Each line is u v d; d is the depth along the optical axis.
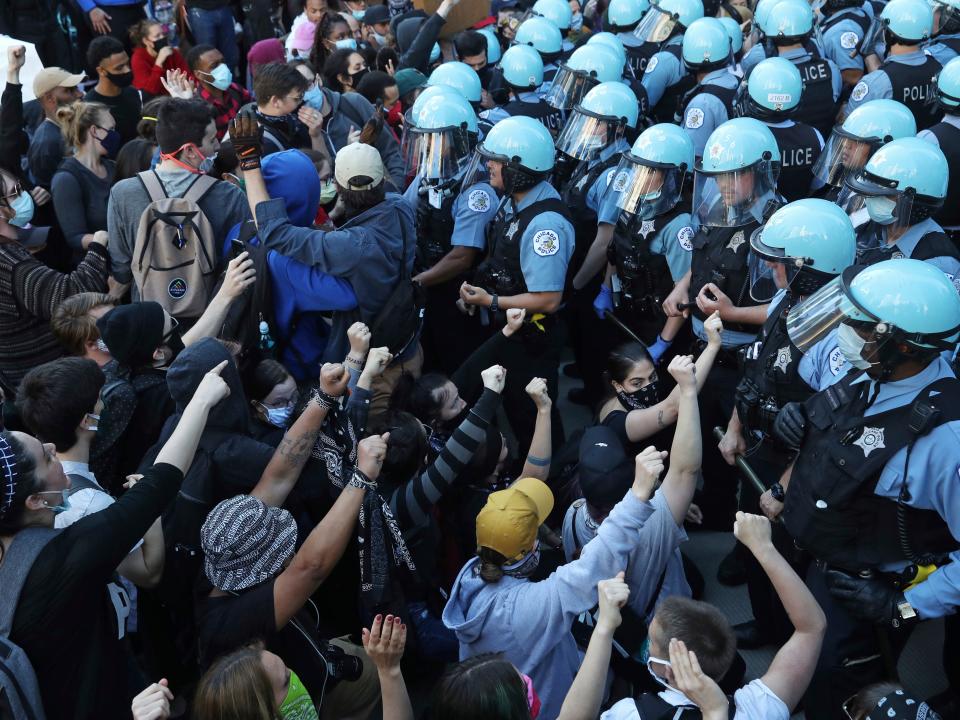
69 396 2.73
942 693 3.34
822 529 2.72
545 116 5.66
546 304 4.18
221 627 2.56
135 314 3.25
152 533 2.79
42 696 2.26
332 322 3.78
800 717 3.40
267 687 2.08
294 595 2.56
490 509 2.76
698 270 3.97
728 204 3.83
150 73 7.29
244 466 2.97
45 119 5.50
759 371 3.25
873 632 2.85
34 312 4.02
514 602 2.72
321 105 5.55
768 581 3.56
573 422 5.51
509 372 4.32
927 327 2.45
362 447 2.62
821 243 3.08
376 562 2.96
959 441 2.48
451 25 7.34
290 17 9.07
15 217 4.07
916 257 3.53
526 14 8.23
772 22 5.77
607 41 6.15
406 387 3.82
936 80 5.52
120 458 3.31
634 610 2.83
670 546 2.89
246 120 3.64
